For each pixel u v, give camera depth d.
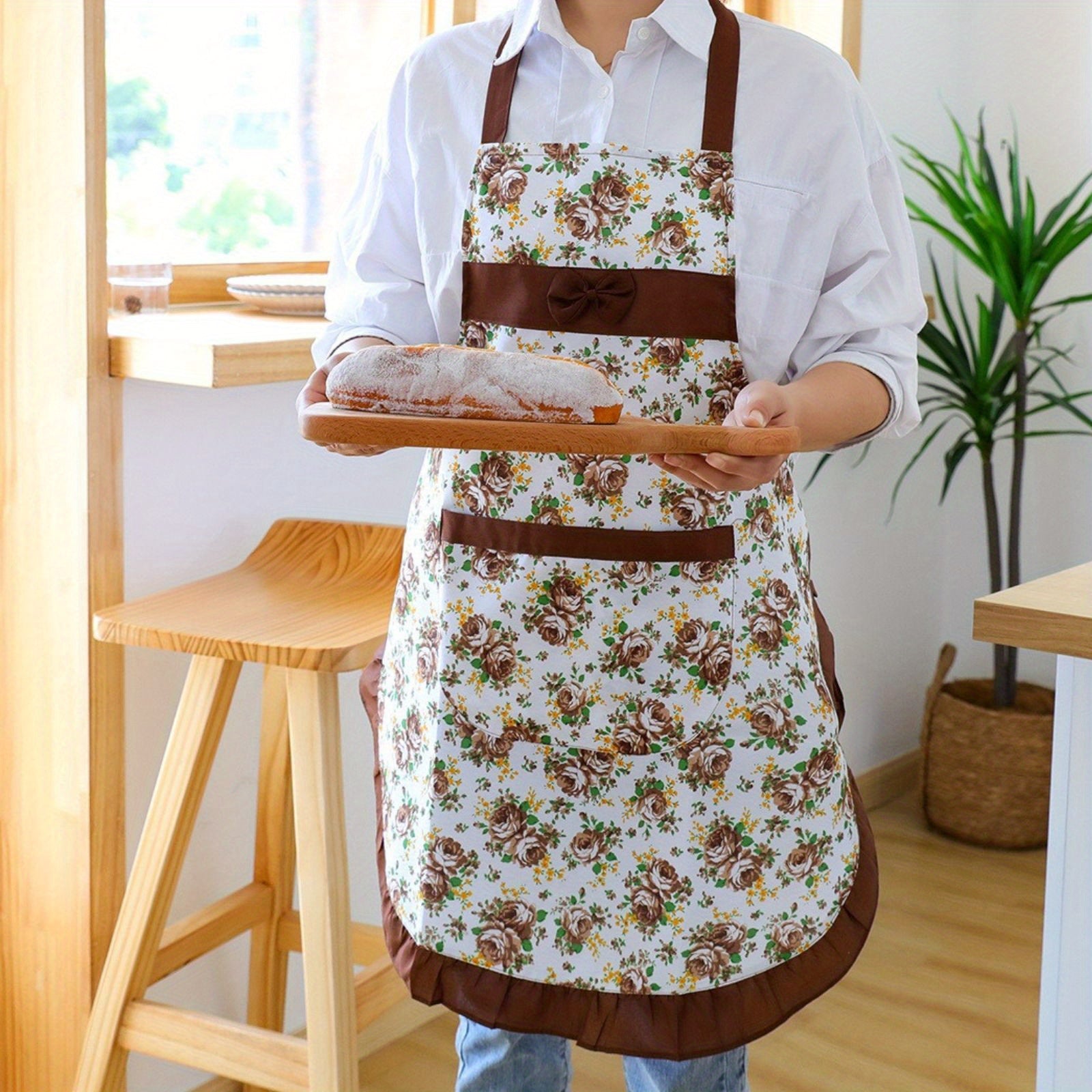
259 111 2.31
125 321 1.99
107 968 1.79
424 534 1.36
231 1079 2.14
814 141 1.25
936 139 3.32
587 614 1.28
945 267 3.41
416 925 1.33
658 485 1.27
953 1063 2.27
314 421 1.09
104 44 1.75
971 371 3.06
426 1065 2.31
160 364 1.77
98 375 1.81
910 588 3.48
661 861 1.30
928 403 3.43
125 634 1.68
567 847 1.31
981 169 3.18
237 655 1.61
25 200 1.82
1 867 1.97
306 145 2.40
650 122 1.26
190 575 2.01
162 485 1.95
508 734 1.31
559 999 1.31
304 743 1.63
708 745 1.29
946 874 3.02
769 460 1.12
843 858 1.34
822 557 3.18
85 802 1.87
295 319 2.13
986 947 2.68
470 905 1.32
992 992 2.51
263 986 2.09
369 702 1.53
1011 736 3.10
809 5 2.95
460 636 1.31
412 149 1.34
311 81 2.38
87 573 1.83
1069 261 3.28
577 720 1.30
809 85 1.26
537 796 1.31
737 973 1.31
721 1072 1.42
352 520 2.27
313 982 1.64
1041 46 3.27
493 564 1.29
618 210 1.25
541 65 1.30
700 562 1.27
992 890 2.95
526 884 1.32
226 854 2.13
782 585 1.32
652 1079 1.42
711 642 1.28
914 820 3.36
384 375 1.13
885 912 2.82
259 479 2.09
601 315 1.26
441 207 1.33
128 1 2.08
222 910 1.99
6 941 1.99
